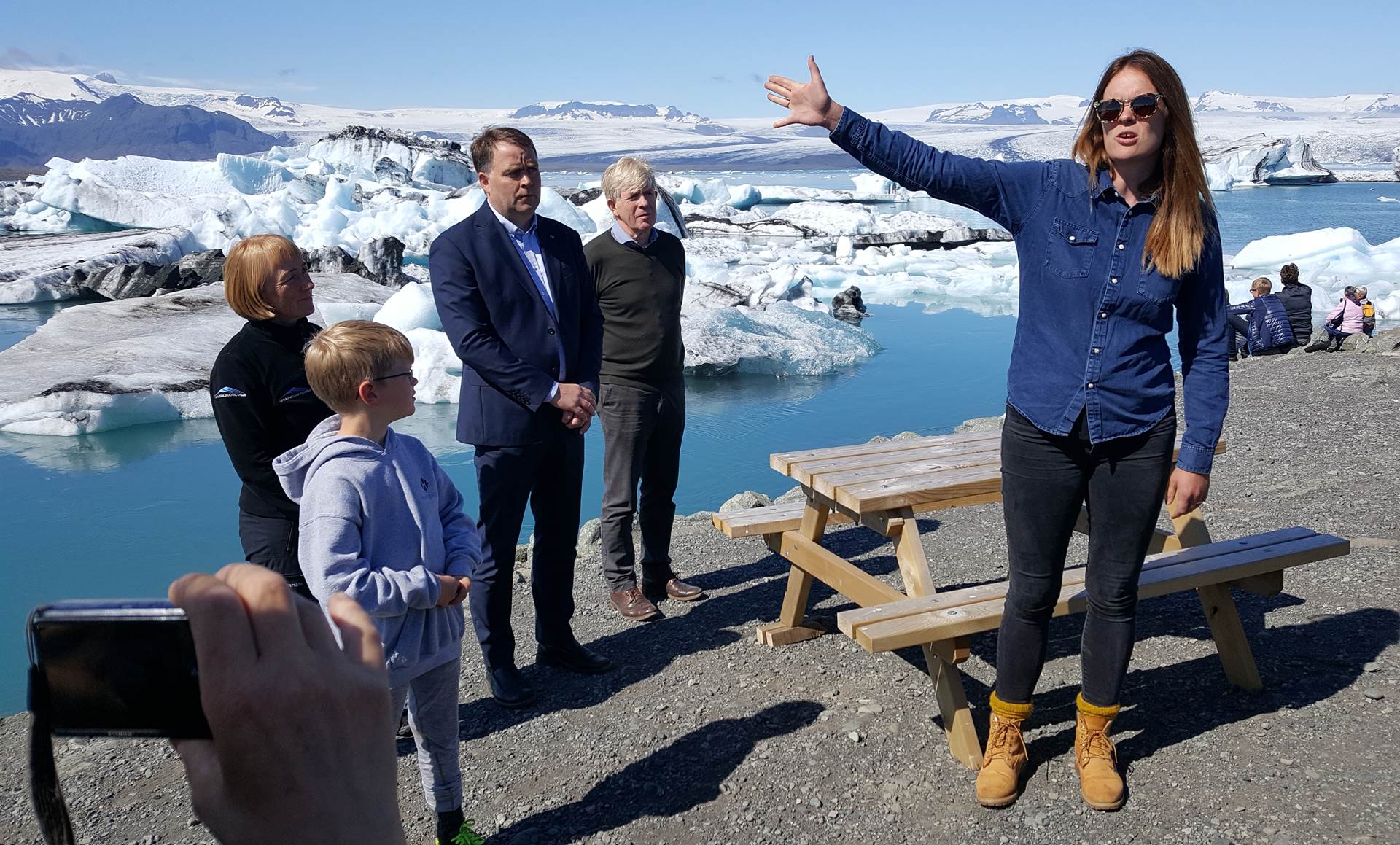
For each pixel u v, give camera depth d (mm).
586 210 24688
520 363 3363
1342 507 4926
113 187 30609
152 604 446
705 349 11234
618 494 4156
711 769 2996
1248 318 11180
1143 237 2418
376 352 2395
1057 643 3711
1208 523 4891
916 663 3623
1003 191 2531
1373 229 35438
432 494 2572
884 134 2500
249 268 2770
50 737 441
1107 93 2367
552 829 2758
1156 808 2650
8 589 5379
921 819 2691
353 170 49219
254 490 2846
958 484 3301
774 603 4277
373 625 522
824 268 22578
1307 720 3006
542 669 3781
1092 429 2465
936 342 13867
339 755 465
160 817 2922
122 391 9031
